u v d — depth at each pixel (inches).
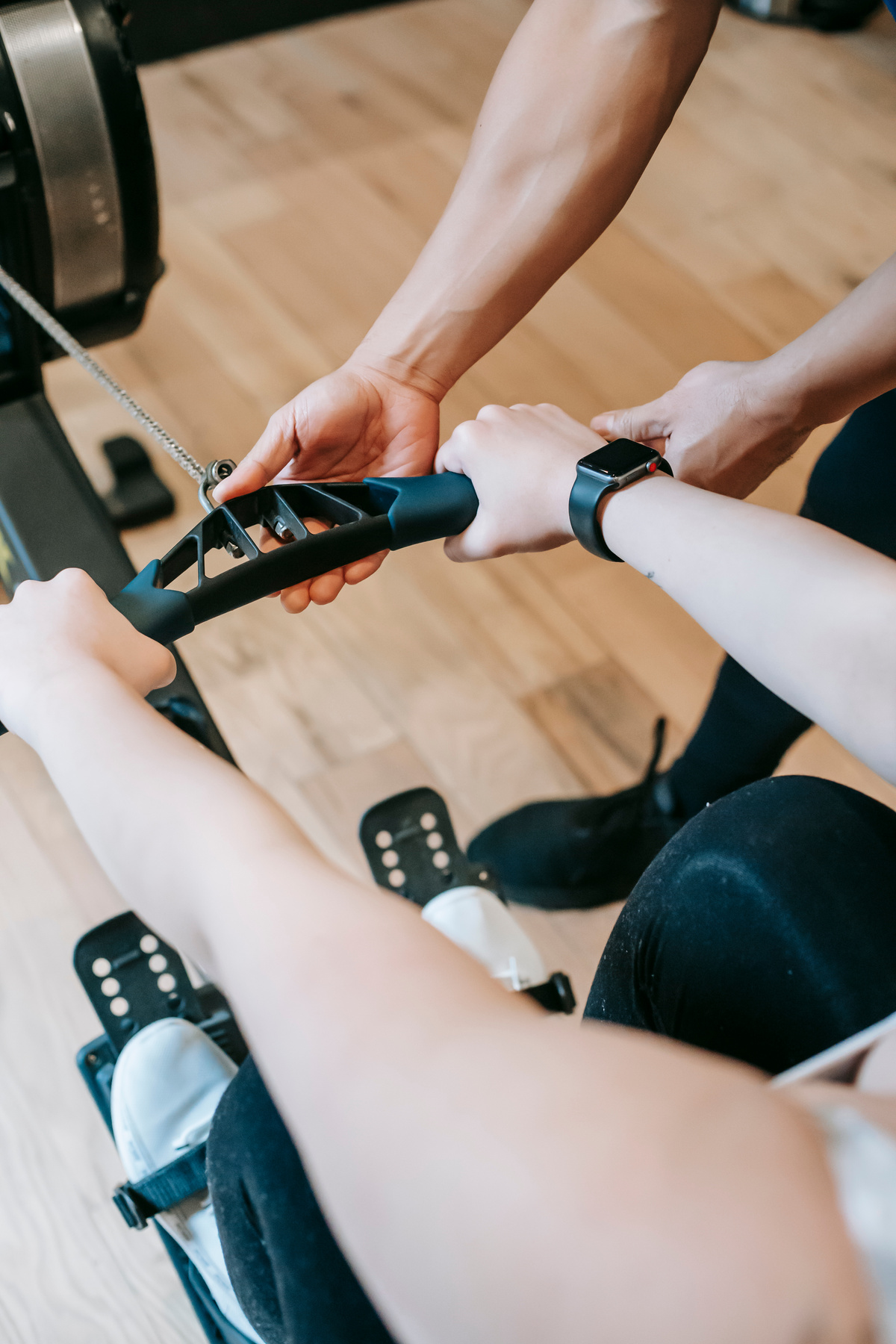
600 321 77.0
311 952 13.7
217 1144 22.0
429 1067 11.9
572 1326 9.8
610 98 30.1
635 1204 9.9
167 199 84.7
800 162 89.4
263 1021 13.5
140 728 18.4
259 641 60.2
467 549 28.8
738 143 90.5
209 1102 34.0
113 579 42.8
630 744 57.0
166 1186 29.6
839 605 18.4
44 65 40.8
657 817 50.1
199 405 71.4
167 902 16.2
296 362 74.2
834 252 82.7
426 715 57.7
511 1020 12.5
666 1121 10.5
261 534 30.8
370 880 51.7
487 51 98.9
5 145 41.4
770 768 45.3
